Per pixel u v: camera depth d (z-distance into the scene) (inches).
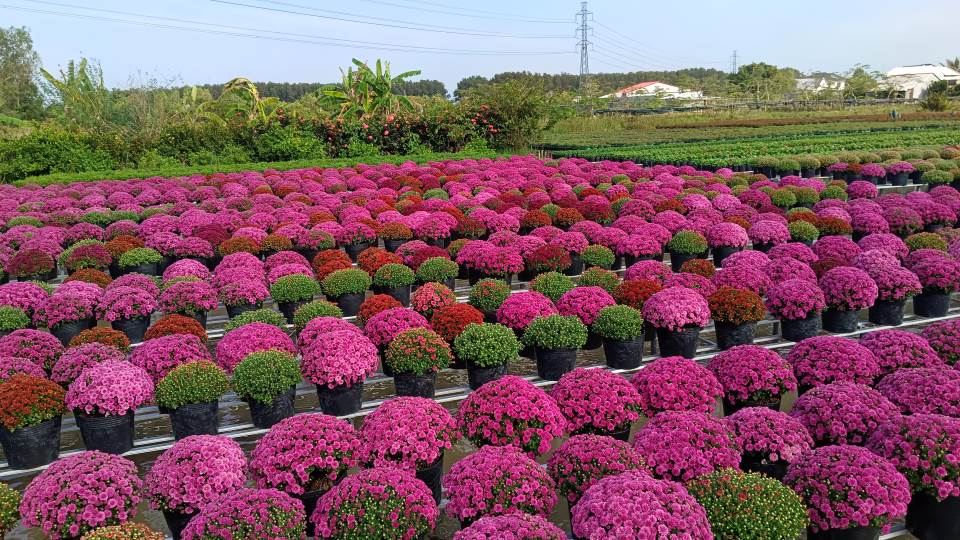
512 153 1453.0
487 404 254.2
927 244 525.3
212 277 480.1
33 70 2637.8
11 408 276.4
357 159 1214.3
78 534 216.4
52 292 458.0
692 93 4414.4
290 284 441.1
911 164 973.2
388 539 199.6
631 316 361.7
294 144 1274.6
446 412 258.8
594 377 276.7
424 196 800.3
